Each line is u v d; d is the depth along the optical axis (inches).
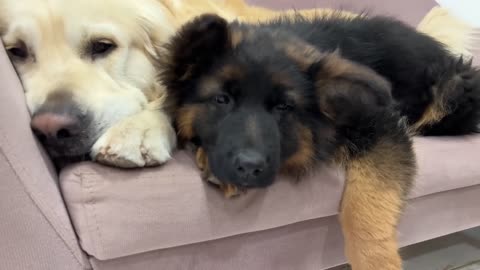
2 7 16.7
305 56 17.1
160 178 14.0
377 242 16.5
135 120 15.0
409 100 21.0
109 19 17.5
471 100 21.3
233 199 15.0
